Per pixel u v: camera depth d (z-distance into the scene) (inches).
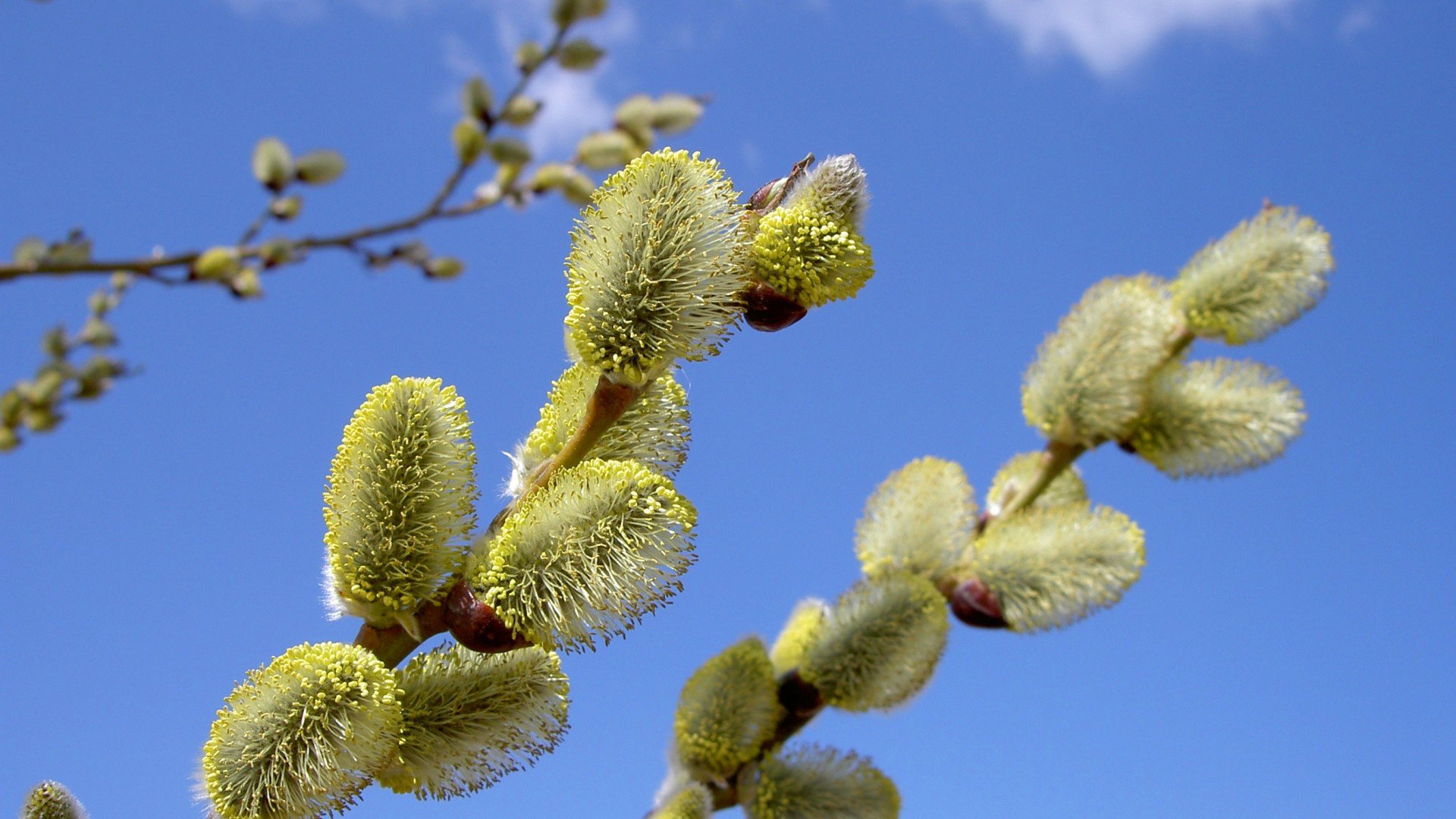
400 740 16.4
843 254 16.9
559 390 17.3
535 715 16.8
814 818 16.6
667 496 16.5
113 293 13.1
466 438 16.7
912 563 16.8
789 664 17.2
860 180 17.1
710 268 16.6
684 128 13.3
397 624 16.7
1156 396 16.6
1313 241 16.6
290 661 16.3
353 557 16.4
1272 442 16.4
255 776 16.3
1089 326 16.7
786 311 16.9
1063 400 16.6
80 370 13.1
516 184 13.2
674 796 16.6
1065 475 17.3
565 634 16.2
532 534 16.3
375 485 16.4
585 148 13.2
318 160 13.2
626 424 17.1
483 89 13.1
